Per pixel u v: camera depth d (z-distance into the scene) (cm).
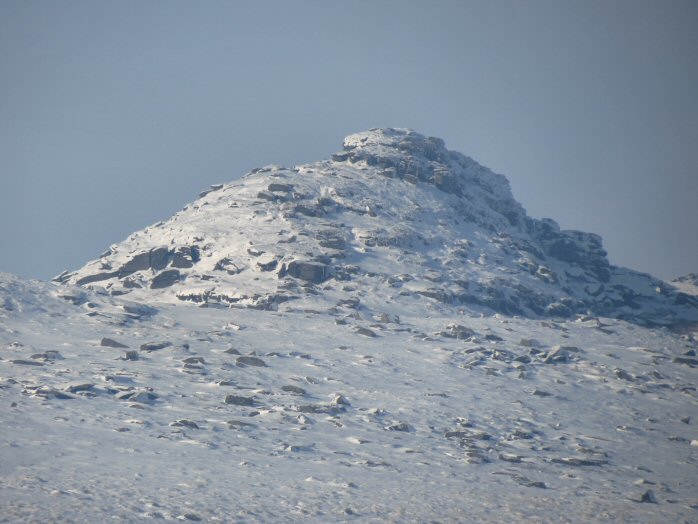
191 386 19088
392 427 18038
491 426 19838
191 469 12575
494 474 15150
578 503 13475
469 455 16412
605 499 14012
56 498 10212
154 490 11119
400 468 14725
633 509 13425
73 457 12325
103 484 11075
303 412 18338
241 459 13775
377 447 16262
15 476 10956
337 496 12088
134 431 14588
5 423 13775
